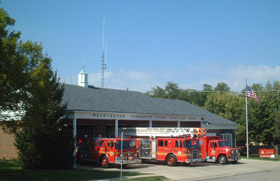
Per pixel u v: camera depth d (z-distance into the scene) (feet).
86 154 84.53
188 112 126.21
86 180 56.85
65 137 72.79
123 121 108.88
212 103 197.67
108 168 78.64
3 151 89.45
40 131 69.97
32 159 69.82
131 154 80.79
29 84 57.26
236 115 180.34
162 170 76.23
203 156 96.37
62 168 73.10
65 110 75.97
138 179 58.80
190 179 63.41
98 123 101.45
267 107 143.95
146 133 94.63
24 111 59.47
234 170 80.48
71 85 104.99
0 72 52.90
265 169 85.20
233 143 144.87
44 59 64.28
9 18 56.90
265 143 153.28
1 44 52.65
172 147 86.63
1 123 59.52
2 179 55.47
